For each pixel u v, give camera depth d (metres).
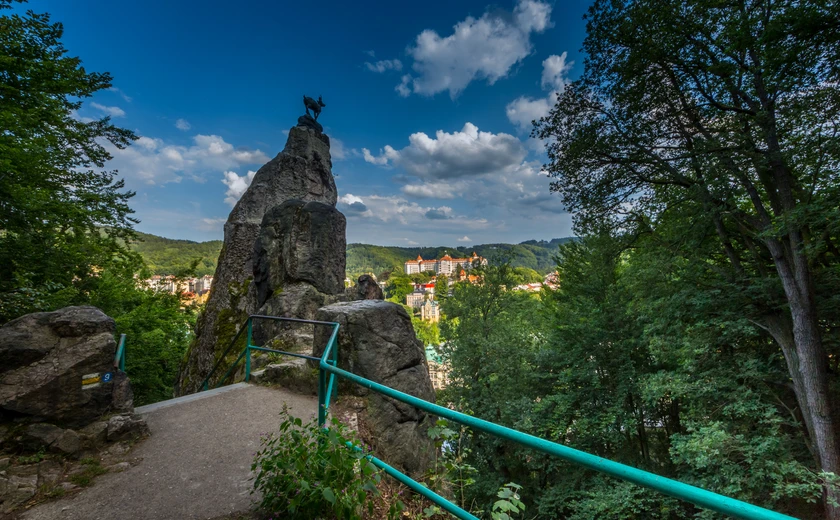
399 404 4.77
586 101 12.53
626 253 14.89
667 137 11.97
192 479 2.92
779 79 8.55
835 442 8.75
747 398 10.66
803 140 9.02
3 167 7.20
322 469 2.10
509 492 1.75
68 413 3.32
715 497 0.91
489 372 17.34
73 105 9.92
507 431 1.41
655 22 10.56
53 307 7.95
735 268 11.30
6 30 8.23
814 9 7.24
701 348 11.45
